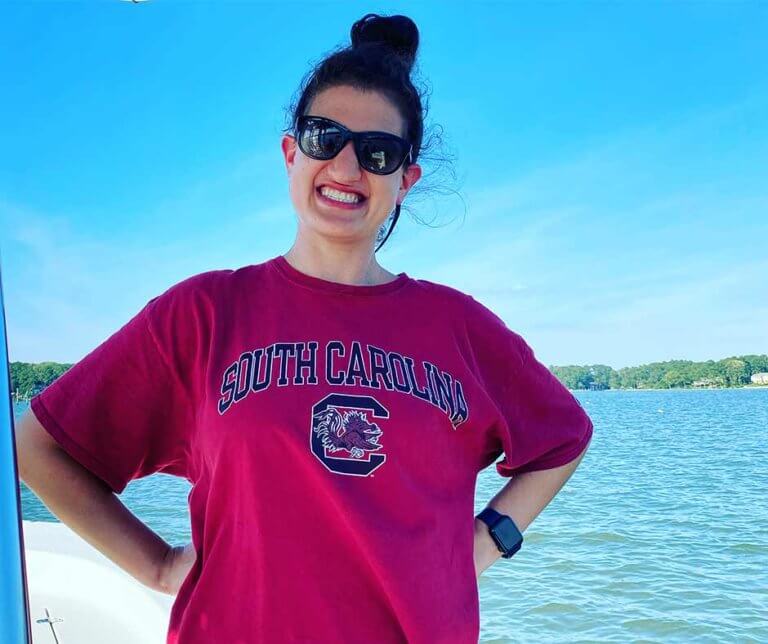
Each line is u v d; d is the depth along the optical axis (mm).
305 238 1629
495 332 1802
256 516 1372
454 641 1456
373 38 1842
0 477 891
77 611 2143
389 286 1646
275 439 1394
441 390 1578
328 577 1355
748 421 50625
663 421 52219
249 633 1342
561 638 8953
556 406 1902
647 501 19672
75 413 1554
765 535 14812
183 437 1624
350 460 1411
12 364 969
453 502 1562
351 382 1476
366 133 1572
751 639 8844
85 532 1608
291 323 1534
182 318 1575
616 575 11750
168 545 1738
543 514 17781
